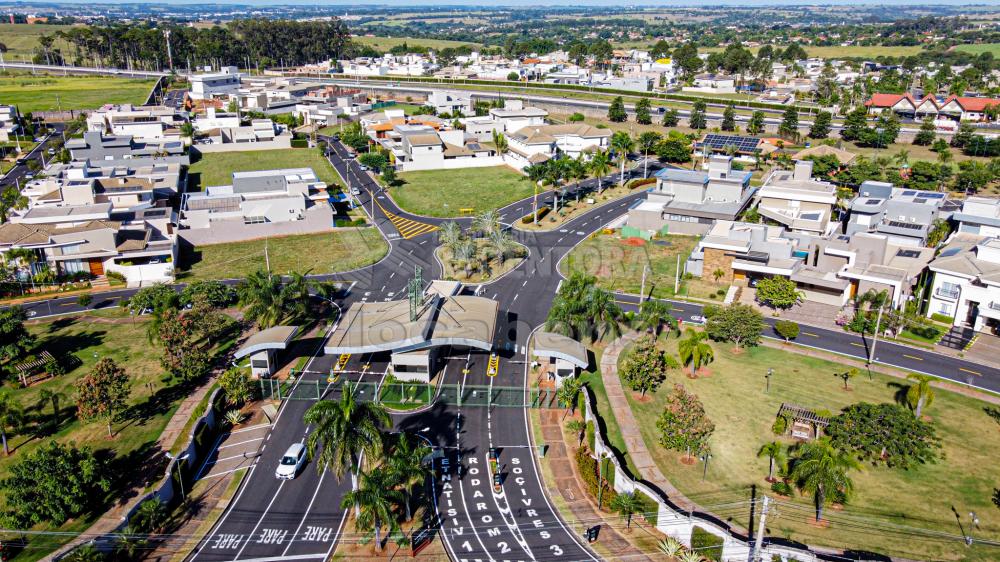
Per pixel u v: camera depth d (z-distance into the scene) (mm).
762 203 152625
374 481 63969
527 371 98062
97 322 113000
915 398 82625
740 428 83312
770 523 68250
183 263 139750
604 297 103062
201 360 91938
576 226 159625
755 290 122875
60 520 67062
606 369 97750
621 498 70000
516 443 82250
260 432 83562
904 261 117250
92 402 78938
